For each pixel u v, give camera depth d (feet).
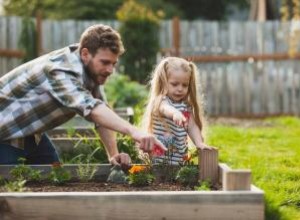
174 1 122.72
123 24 55.26
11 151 17.15
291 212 16.24
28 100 16.22
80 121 29.86
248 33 57.41
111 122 14.17
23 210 12.53
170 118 17.47
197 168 16.31
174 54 56.90
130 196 12.49
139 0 106.52
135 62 55.11
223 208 12.53
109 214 12.51
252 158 25.76
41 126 16.51
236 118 56.70
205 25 57.41
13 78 16.42
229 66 57.62
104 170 16.81
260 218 12.54
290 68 57.31
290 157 26.02
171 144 17.47
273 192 17.92
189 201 12.51
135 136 13.83
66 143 22.22
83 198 12.50
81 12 96.94
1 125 16.42
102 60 15.25
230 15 141.90
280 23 56.95
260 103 57.62
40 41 55.26
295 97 57.47
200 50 57.52
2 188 14.93
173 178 16.70
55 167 16.17
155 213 12.51
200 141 17.54
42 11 103.60
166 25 56.95
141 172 15.99
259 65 57.57
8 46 54.03
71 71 15.20
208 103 57.62
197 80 18.17
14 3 111.55
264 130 39.81
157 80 18.10
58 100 15.12
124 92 47.21
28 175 16.11
